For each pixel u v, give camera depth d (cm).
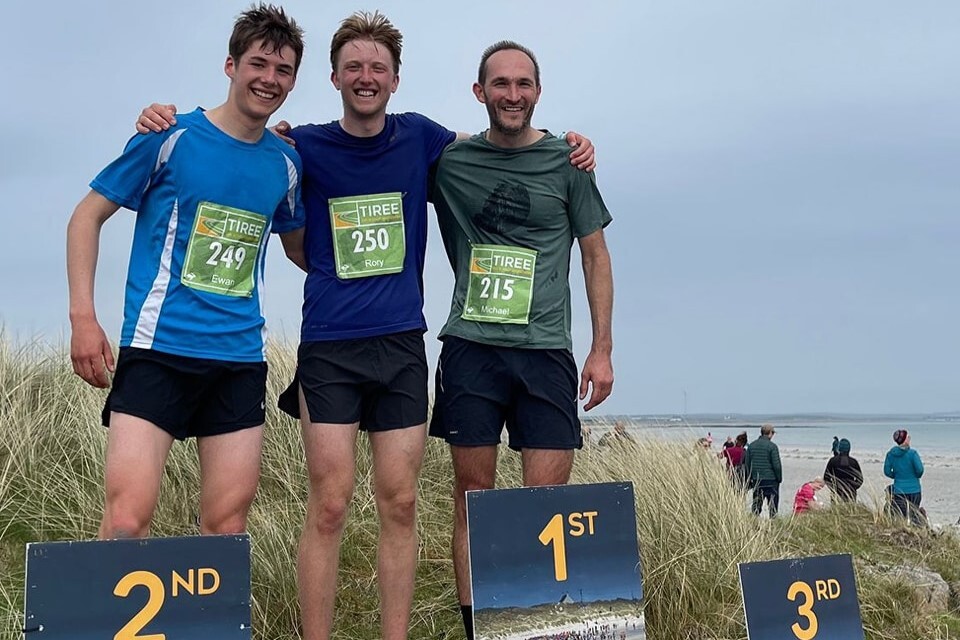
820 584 275
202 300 254
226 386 259
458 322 315
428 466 500
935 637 379
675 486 439
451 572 394
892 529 562
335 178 288
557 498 251
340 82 286
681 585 360
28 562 189
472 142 318
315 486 278
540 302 313
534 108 312
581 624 245
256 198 264
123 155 253
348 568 385
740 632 346
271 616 329
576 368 324
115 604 195
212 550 207
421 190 303
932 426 14300
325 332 282
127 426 243
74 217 251
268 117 265
